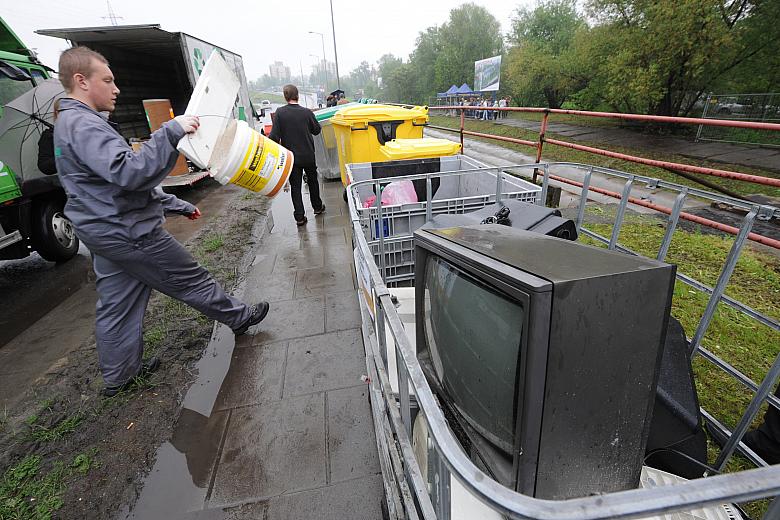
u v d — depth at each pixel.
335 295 3.76
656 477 1.46
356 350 2.96
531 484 1.10
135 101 9.95
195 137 2.02
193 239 5.53
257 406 2.49
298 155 5.27
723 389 2.33
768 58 12.49
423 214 2.74
